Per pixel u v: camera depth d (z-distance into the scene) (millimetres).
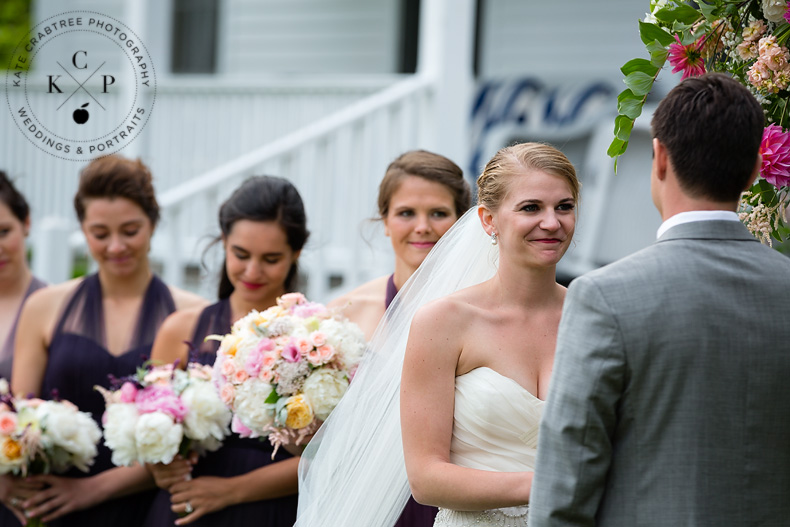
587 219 12516
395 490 4461
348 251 11094
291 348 4750
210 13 18266
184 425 5316
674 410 3203
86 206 6160
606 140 12789
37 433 5625
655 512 3193
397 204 5625
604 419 3234
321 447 4605
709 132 3311
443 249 4641
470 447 3955
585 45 16000
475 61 16938
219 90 13750
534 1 16359
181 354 5934
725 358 3195
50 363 6199
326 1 17391
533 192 3922
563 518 3221
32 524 5801
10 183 7125
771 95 4004
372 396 4566
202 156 13891
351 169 10797
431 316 4016
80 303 6285
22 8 24812
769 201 4051
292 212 5688
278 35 17781
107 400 5547
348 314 5762
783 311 3250
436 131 10633
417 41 16875
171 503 5586
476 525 3992
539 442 3334
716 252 3320
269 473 5293
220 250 7965
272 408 4738
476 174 14672
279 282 5762
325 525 4539
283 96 13414
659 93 13219
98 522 5922
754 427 3203
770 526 3205
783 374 3215
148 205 6262
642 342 3215
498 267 4336
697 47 4027
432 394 3959
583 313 3320
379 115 10758
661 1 4188
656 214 11805
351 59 17344
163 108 14109
